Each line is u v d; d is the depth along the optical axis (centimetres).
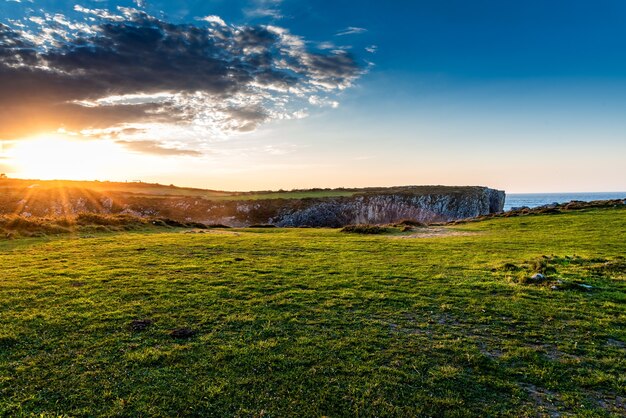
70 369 1002
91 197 14600
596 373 994
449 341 1189
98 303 1511
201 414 833
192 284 1823
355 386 937
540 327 1293
